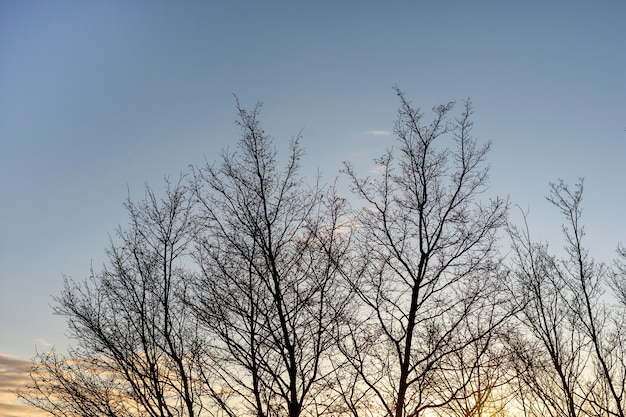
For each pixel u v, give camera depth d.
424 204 16.11
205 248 15.63
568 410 13.23
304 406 14.11
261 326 14.54
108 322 15.45
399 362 14.52
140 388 14.55
